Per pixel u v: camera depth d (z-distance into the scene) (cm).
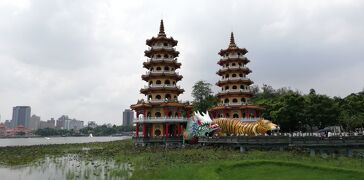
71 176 4622
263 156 5219
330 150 5619
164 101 8594
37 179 4534
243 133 7256
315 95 9700
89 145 11550
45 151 8756
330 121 9231
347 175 3862
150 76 8831
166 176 4075
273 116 9512
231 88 9494
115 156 6706
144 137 8112
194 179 3788
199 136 7575
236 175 3956
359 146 5491
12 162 6316
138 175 4228
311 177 3797
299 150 5706
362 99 10350
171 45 9381
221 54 10044
